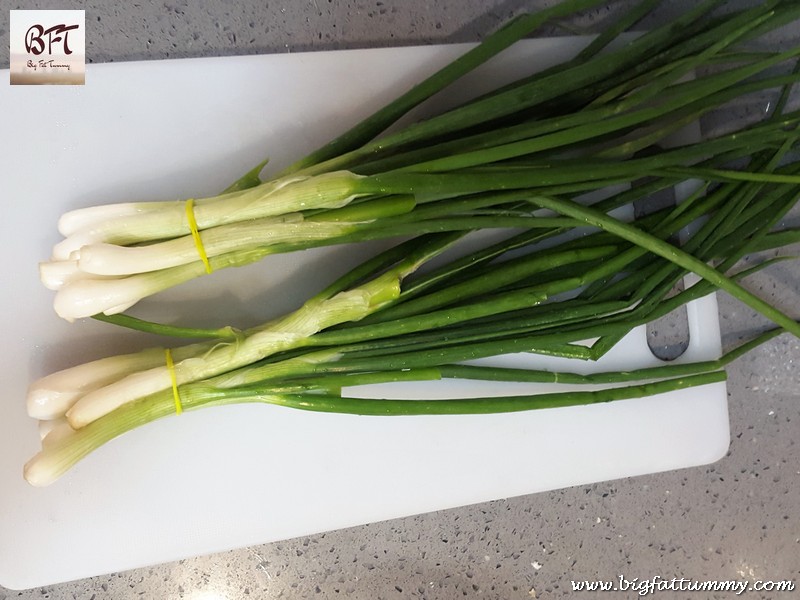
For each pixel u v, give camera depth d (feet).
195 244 1.09
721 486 1.53
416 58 1.34
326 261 1.29
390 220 1.08
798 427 1.54
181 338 1.25
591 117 1.11
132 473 1.23
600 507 1.50
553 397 1.19
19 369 1.21
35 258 1.22
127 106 1.24
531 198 1.10
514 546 1.46
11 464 1.20
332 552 1.39
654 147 1.34
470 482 1.33
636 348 1.40
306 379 1.14
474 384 1.33
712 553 1.52
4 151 1.21
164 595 1.34
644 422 1.40
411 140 1.11
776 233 1.32
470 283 1.15
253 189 1.08
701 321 1.42
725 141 1.18
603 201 1.23
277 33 1.35
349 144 1.16
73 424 1.10
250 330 1.16
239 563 1.36
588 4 1.20
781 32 1.48
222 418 1.25
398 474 1.30
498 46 1.17
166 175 1.26
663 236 1.23
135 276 1.10
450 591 1.44
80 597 1.31
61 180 1.23
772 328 1.52
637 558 1.50
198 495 1.24
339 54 1.31
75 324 1.22
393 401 1.13
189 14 1.32
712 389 1.43
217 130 1.27
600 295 1.21
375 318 1.14
